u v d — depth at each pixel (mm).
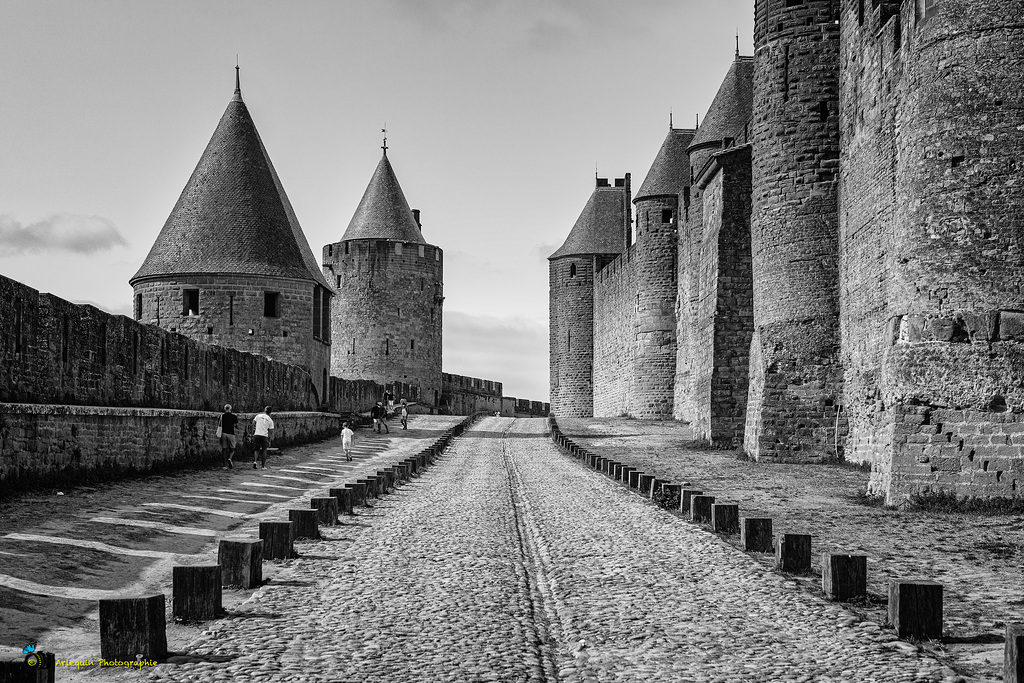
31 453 19297
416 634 10133
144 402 26984
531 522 18625
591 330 78688
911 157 22188
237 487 24328
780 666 9094
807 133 31875
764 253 32781
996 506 19625
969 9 21297
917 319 21094
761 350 32125
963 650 9742
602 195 81250
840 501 21625
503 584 12734
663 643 9930
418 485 26297
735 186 36656
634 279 61969
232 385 35531
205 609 10758
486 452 38562
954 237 20938
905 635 10125
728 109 48719
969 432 20094
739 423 36656
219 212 51312
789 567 13570
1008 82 20844
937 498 20125
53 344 21312
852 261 29984
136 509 18797
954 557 14898
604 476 28156
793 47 32219
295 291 51375
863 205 28938
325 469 30844
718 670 9000
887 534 17078
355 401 60219
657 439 42500
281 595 11961
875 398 27797
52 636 10258
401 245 81250
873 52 28219
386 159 84500
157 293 50625
